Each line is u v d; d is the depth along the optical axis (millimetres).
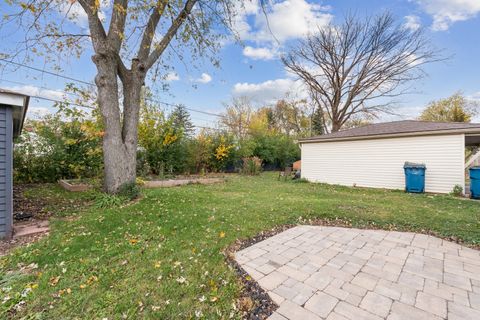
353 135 9555
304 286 2119
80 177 8023
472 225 3916
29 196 5762
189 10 5633
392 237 3459
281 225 3916
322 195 6965
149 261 2432
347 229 3811
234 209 4617
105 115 5055
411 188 7762
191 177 11367
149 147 11141
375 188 8984
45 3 4328
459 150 7258
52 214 4234
